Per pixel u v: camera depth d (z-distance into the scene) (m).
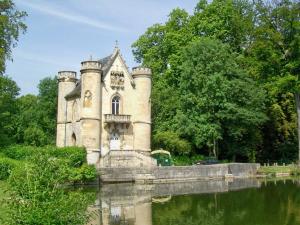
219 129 55.41
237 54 62.91
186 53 57.00
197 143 54.69
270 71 56.03
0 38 46.25
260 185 41.69
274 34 53.19
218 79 53.88
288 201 29.48
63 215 12.60
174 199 30.98
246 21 57.44
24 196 12.72
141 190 37.66
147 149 56.81
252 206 27.38
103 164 48.28
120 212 24.86
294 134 65.38
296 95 55.59
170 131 56.47
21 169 13.38
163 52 67.94
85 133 53.25
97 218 22.69
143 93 57.31
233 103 54.75
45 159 13.42
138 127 56.81
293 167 56.28
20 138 73.69
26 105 79.62
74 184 40.62
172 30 67.12
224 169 50.88
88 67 53.75
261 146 67.19
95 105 53.78
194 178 48.34
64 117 59.81
